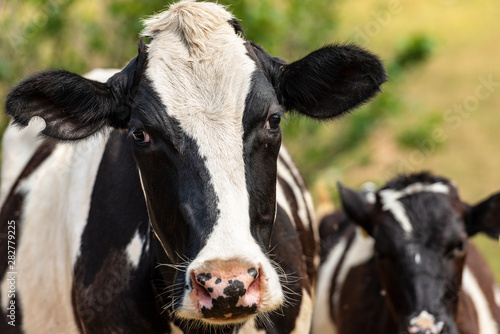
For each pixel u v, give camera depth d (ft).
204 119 20.04
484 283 37.63
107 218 24.36
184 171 19.86
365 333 35.94
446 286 31.78
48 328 26.81
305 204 31.14
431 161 73.41
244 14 45.47
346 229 42.34
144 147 20.54
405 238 32.68
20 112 20.94
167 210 20.33
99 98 21.58
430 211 33.01
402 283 32.32
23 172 29.76
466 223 34.04
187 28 21.43
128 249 23.59
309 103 23.20
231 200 19.35
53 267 26.45
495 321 36.11
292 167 31.96
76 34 48.85
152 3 45.93
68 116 21.74
